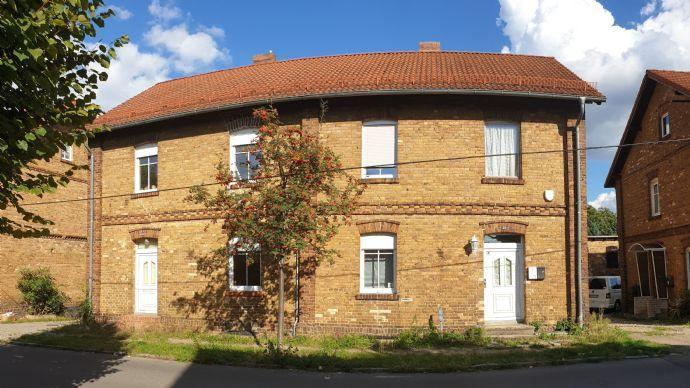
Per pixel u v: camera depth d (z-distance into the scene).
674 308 19.36
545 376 10.47
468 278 14.99
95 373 11.10
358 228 15.21
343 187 15.30
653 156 22.34
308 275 15.09
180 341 14.80
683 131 19.98
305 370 11.33
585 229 15.31
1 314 21.95
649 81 22.06
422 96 15.34
